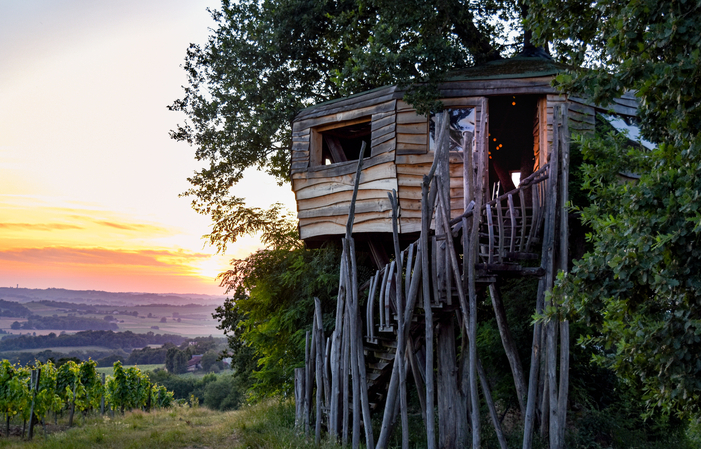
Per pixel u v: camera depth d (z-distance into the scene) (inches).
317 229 471.2
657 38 176.4
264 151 748.6
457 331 538.0
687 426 390.9
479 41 615.8
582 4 236.4
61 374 612.1
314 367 407.8
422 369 404.5
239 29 716.0
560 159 331.3
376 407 412.8
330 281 552.4
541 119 404.8
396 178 418.3
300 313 599.2
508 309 474.3
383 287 335.3
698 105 172.1
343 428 348.2
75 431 480.4
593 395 433.7
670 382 183.9
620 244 182.5
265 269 669.9
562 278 207.8
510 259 308.7
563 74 222.4
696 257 162.9
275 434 385.7
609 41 199.2
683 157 170.6
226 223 746.8
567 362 318.3
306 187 480.1
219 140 727.1
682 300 176.2
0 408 513.0
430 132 419.5
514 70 423.2
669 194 171.0
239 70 677.3
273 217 750.5
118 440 407.5
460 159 401.4
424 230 298.0
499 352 451.2
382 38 461.7
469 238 309.4
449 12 509.4
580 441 379.2
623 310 206.8
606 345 219.1
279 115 642.8
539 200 344.5
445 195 305.7
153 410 805.2
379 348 406.9
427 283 295.3
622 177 368.2
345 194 450.3
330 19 655.1
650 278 171.2
